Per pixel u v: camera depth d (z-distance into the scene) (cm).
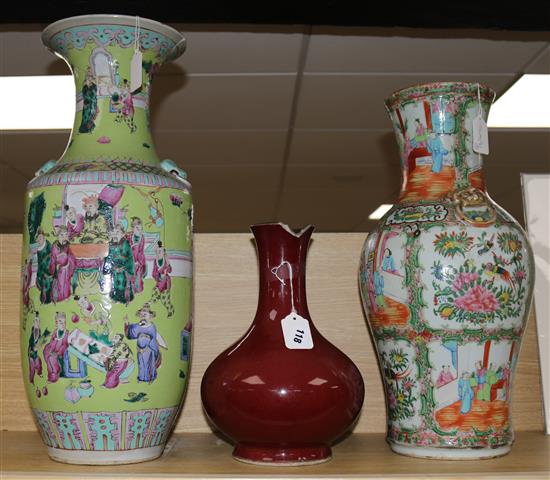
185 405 101
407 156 89
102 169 78
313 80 232
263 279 84
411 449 82
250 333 83
